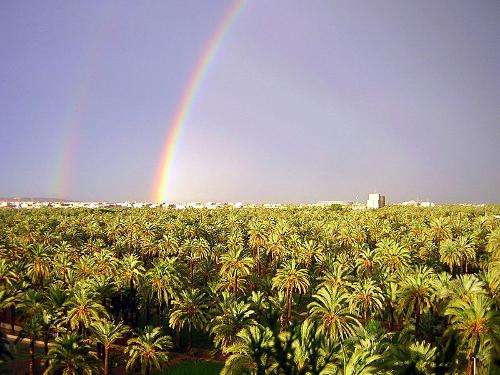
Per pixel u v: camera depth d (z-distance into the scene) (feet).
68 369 141.59
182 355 192.03
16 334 207.62
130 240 374.02
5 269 215.92
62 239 351.87
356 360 87.71
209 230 414.41
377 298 182.50
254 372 108.06
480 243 317.01
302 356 100.27
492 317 110.01
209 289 221.46
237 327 174.40
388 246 260.83
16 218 533.14
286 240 324.19
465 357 119.55
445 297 148.36
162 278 203.92
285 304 208.74
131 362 156.56
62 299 175.01
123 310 216.13
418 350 107.14
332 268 243.81
